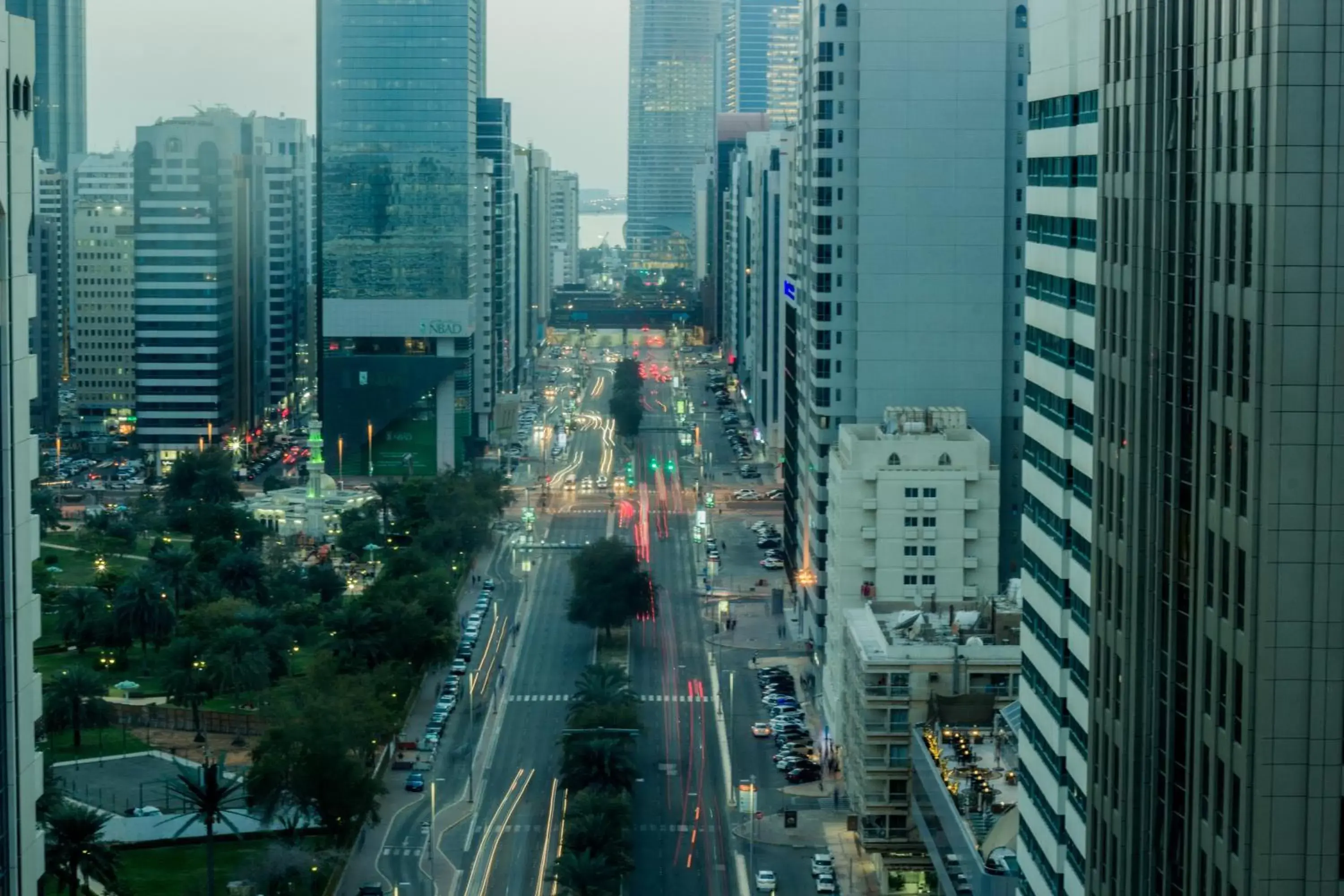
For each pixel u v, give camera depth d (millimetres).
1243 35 117000
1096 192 156875
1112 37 146500
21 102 128500
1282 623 113500
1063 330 170375
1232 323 118438
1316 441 112875
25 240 130125
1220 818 120562
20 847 129500
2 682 126375
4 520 126688
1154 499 133000
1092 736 150500
